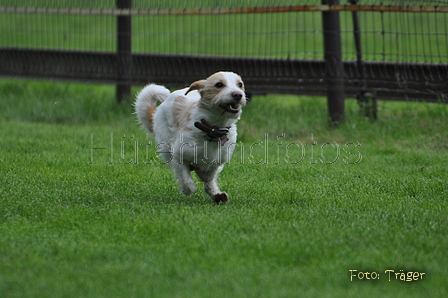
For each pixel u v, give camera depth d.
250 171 11.54
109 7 24.30
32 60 19.77
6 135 14.79
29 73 19.84
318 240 6.95
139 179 10.54
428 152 13.50
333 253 6.57
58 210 8.27
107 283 5.71
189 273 5.98
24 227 7.39
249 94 16.92
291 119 16.42
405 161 12.60
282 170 11.53
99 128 16.20
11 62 20.09
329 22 15.61
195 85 8.50
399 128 15.28
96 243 6.87
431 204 8.88
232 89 8.16
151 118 10.20
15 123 16.83
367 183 10.43
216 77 8.41
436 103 15.86
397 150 13.72
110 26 32.19
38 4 23.05
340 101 15.85
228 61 16.98
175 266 6.16
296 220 7.89
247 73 16.88
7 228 7.38
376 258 6.45
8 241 6.86
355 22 16.06
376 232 7.32
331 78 15.77
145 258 6.40
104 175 10.80
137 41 29.55
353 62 16.06
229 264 6.22
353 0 15.86
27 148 13.09
